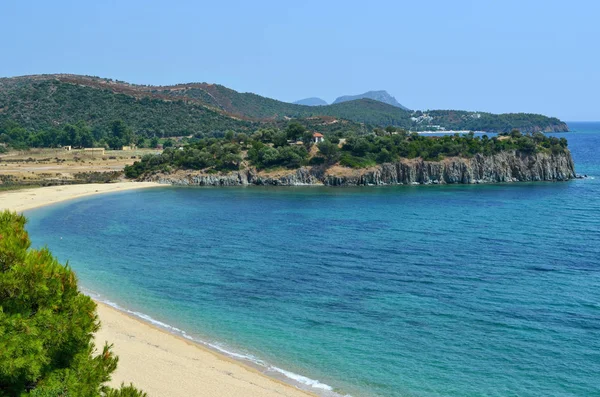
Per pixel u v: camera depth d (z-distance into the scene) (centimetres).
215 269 5691
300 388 2923
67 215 9669
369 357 3356
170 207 10812
